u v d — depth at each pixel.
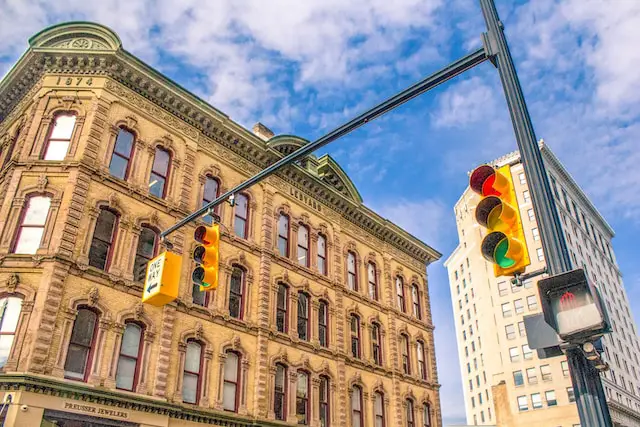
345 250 34.62
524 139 6.38
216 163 28.17
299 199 32.38
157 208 24.27
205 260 10.69
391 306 36.06
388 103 8.35
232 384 24.55
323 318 30.94
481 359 96.06
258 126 35.47
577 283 5.05
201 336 23.75
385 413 32.16
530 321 5.55
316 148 9.60
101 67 24.50
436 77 7.84
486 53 7.25
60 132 23.22
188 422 21.97
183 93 26.77
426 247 41.59
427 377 37.22
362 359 32.09
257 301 26.97
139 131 24.94
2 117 28.03
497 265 5.97
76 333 19.81
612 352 83.56
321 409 28.27
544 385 76.62
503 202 5.89
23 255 19.84
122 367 20.77
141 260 22.94
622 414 78.56
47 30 24.69
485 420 92.69
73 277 20.23
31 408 17.44
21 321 18.69
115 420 19.62
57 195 21.30
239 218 28.41
